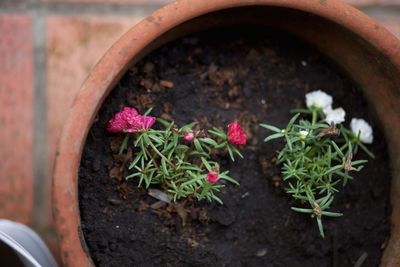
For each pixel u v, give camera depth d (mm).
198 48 557
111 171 529
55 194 478
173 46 551
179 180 523
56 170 478
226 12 529
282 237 543
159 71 547
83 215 521
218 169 518
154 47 537
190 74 554
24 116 706
